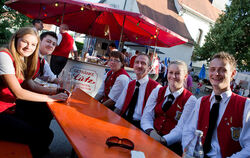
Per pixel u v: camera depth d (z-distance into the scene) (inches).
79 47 862.5
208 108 78.4
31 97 73.4
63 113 66.6
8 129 67.2
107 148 47.3
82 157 40.3
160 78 540.7
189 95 94.0
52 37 114.7
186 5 829.2
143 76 113.5
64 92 89.8
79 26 403.9
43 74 116.0
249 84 593.6
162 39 354.3
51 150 106.6
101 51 671.8
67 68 212.2
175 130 89.1
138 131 65.5
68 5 264.1
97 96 145.9
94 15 355.3
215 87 76.9
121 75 129.4
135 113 112.2
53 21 365.4
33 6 279.9
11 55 73.4
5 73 70.1
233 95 75.0
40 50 115.0
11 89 71.1
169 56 805.2
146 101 109.7
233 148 70.6
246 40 641.0
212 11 992.9
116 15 335.3
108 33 435.5
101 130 58.6
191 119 85.9
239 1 657.0
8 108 73.9
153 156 49.1
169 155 51.5
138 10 689.0
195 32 882.1
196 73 876.0
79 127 56.9
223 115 73.2
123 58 134.4
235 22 660.7
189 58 840.9
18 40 75.1
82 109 76.4
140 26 337.4
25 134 70.4
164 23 743.7
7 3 273.3
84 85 211.2
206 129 75.7
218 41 674.2
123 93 116.6
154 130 92.7
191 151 50.5
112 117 74.4
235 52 645.3
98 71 211.5
